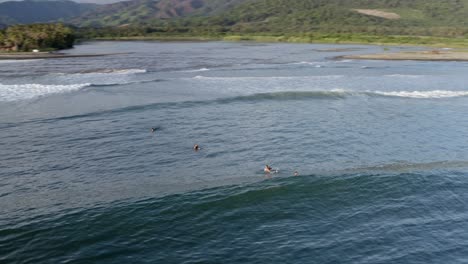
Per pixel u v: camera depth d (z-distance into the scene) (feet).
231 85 166.40
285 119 116.16
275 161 85.56
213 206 65.21
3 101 134.82
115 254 53.83
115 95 145.18
